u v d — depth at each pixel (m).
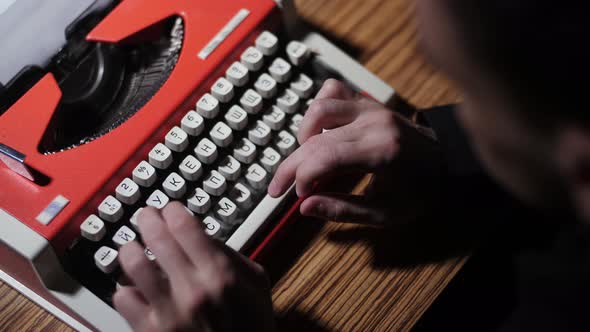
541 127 0.37
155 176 0.60
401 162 0.58
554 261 0.50
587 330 0.48
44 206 0.56
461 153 0.60
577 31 0.32
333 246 0.62
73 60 0.65
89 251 0.59
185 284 0.49
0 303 0.60
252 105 0.62
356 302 0.60
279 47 0.67
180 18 0.66
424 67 0.70
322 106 0.59
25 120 0.60
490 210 0.59
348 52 0.71
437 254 0.61
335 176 0.64
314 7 0.73
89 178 0.58
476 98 0.38
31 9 0.62
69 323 0.59
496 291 0.61
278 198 0.60
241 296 0.50
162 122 0.60
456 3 0.34
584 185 0.37
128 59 0.68
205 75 0.62
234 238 0.58
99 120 0.65
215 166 0.62
